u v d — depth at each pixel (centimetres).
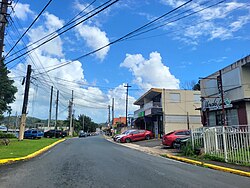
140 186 724
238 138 1231
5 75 4181
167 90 3916
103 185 728
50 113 5359
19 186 714
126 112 5625
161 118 3981
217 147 1387
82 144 2609
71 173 909
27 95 3017
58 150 1878
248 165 1148
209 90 2661
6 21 1510
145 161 1302
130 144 2966
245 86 2152
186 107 3897
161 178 845
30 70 3067
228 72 2347
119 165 1119
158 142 2927
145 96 4534
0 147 1862
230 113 2314
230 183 813
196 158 1456
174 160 1451
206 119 2688
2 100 4325
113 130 6525
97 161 1235
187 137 1941
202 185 762
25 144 2273
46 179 806
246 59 2125
